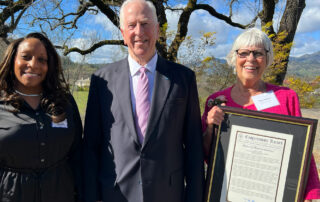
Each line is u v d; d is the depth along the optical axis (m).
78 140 2.13
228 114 1.87
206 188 1.88
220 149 1.87
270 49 1.95
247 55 1.94
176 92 1.86
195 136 1.95
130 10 1.85
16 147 1.76
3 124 1.77
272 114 1.76
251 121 1.82
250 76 1.94
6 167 1.81
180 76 1.93
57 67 2.06
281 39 6.53
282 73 6.60
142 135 1.81
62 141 1.93
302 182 1.67
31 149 1.80
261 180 1.78
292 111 1.91
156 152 1.77
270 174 1.76
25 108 1.88
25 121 1.82
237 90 2.10
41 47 1.88
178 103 1.85
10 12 7.44
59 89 2.04
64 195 1.99
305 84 6.04
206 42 6.06
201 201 1.90
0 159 1.78
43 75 1.92
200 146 1.95
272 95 1.96
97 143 2.01
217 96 2.17
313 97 6.17
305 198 1.79
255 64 1.93
